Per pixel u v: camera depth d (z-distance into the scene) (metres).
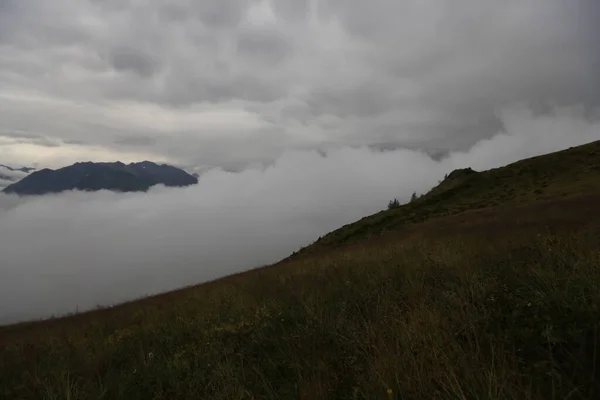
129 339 6.74
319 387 3.50
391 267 7.68
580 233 6.98
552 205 21.23
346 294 6.21
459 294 4.74
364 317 5.00
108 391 4.46
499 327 3.81
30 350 7.30
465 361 3.25
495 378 2.84
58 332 10.73
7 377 5.65
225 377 4.13
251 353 4.79
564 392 2.85
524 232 10.65
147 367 4.89
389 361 3.52
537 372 3.14
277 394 3.70
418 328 3.95
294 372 4.08
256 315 6.07
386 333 4.18
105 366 5.44
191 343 5.59
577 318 3.57
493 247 7.59
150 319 8.96
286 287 8.31
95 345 6.73
